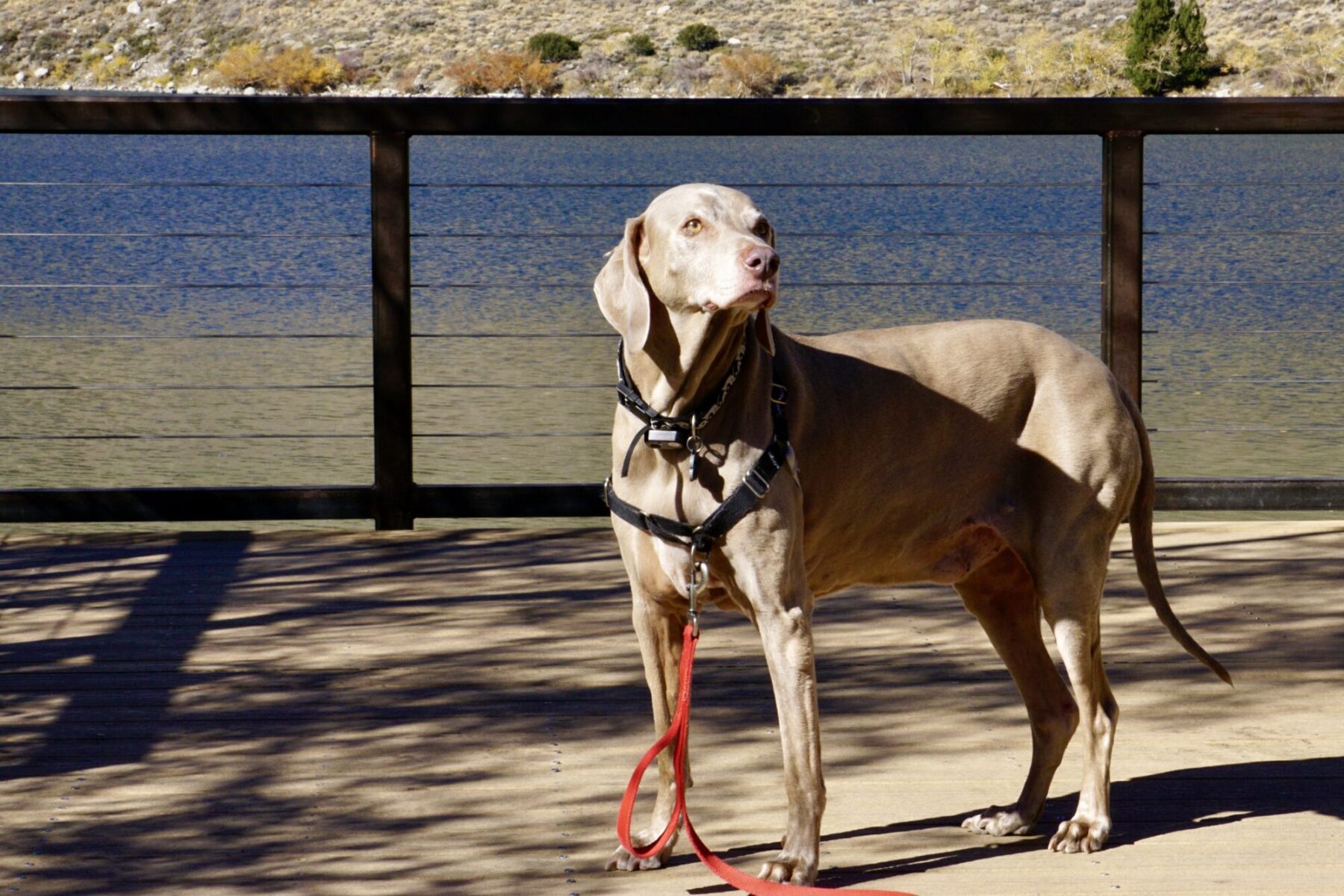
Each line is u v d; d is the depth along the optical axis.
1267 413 8.46
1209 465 7.29
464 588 4.30
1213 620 4.03
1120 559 4.60
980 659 3.74
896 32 39.69
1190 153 22.16
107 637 3.86
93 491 4.79
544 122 4.66
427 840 2.73
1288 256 14.83
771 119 4.68
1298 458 7.40
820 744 2.53
